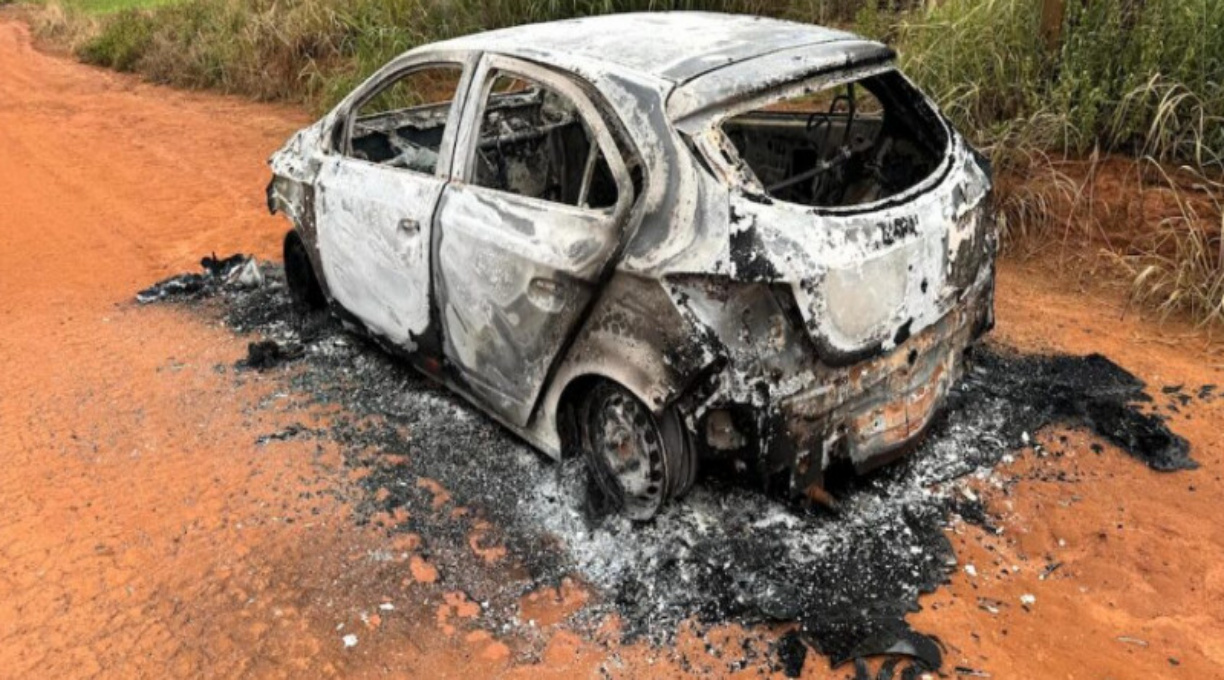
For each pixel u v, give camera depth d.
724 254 2.88
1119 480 3.70
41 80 14.66
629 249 3.07
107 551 3.67
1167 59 5.66
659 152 3.07
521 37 3.91
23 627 3.30
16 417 4.70
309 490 3.96
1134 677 2.81
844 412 3.14
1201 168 5.30
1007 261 5.66
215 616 3.30
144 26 15.80
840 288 2.94
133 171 9.21
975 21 6.47
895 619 3.04
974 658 2.89
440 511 3.77
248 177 8.80
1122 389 4.29
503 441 4.21
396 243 4.14
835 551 3.34
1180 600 3.11
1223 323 4.80
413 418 4.47
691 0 8.78
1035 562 3.30
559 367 3.48
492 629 3.15
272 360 5.11
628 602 3.21
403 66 4.35
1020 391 4.32
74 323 5.80
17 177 9.24
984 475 3.74
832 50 3.45
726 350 2.91
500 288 3.60
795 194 4.54
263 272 6.45
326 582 3.42
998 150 5.84
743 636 3.03
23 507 3.97
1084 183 5.63
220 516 3.83
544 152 4.96
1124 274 5.30
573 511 3.67
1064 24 6.07
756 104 3.18
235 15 13.67
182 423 4.55
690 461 3.23
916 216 3.18
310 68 11.51
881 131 4.14
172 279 6.43
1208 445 3.88
